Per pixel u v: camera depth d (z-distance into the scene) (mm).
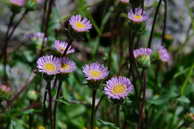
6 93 985
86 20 883
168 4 1354
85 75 868
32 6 1053
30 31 1303
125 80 879
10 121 1010
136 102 943
